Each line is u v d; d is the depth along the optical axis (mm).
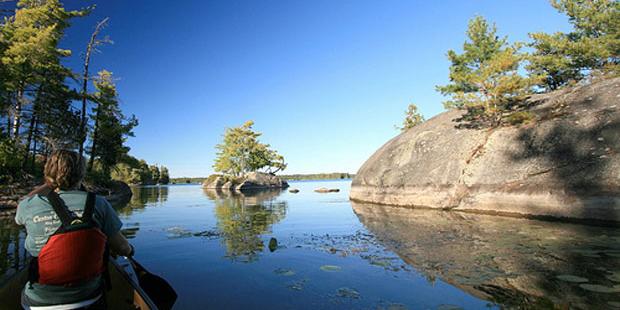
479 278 4312
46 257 1922
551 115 11516
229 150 59000
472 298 3635
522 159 10867
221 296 3816
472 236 7164
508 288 3887
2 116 16234
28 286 2016
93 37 21188
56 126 18797
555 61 19625
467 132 13875
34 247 1981
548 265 4750
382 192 16250
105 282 2334
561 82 21359
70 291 2008
